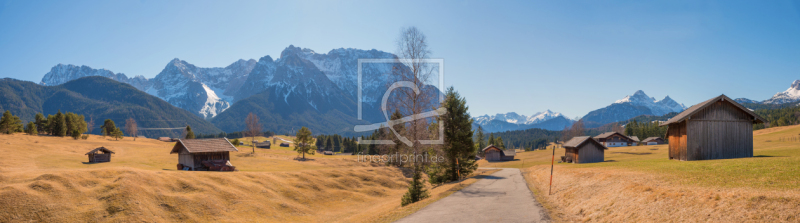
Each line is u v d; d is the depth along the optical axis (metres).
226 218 30.62
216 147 58.62
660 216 12.89
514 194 25.02
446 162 38.78
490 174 46.78
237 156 92.38
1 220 24.53
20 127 134.75
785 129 96.81
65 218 25.91
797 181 13.85
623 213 14.54
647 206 14.09
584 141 65.31
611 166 32.28
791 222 9.48
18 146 78.25
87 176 32.91
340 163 87.19
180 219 29.00
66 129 135.88
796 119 194.00
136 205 28.59
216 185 37.31
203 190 35.22
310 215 34.66
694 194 13.52
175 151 60.62
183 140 57.66
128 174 33.78
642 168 25.33
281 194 39.59
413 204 24.44
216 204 32.75
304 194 40.97
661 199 14.16
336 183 47.44
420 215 19.20
